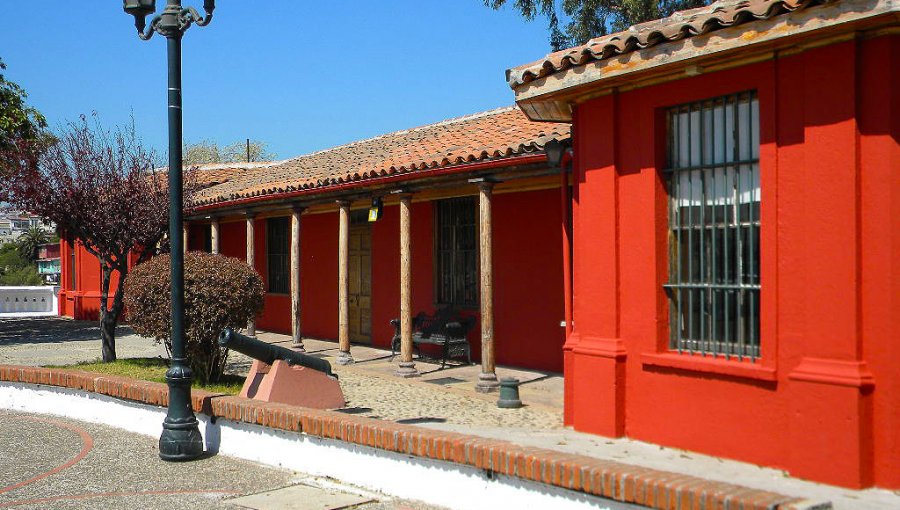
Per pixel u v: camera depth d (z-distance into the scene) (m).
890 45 5.29
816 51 5.61
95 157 12.84
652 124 6.77
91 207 12.65
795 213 5.78
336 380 9.32
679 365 6.49
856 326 5.39
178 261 7.32
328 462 6.48
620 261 7.04
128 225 12.83
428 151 12.95
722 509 4.07
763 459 5.93
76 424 8.89
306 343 16.50
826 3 5.11
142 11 7.16
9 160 13.13
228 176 22.67
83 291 24.61
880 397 5.34
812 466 5.54
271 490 6.16
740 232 6.25
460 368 12.70
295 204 14.79
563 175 8.48
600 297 7.19
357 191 12.98
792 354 5.77
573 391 7.64
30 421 9.09
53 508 5.80
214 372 10.43
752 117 6.17
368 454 6.14
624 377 6.98
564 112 8.04
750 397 6.04
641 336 6.84
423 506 5.62
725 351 6.32
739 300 6.23
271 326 19.14
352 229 16.48
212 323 9.88
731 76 6.18
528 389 10.65
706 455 6.30
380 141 17.75
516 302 12.57
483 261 10.66
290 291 18.61
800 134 5.75
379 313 15.62
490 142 11.55
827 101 5.54
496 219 12.91
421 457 5.73
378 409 9.44
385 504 5.71
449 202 13.98
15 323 23.44
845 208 5.45
